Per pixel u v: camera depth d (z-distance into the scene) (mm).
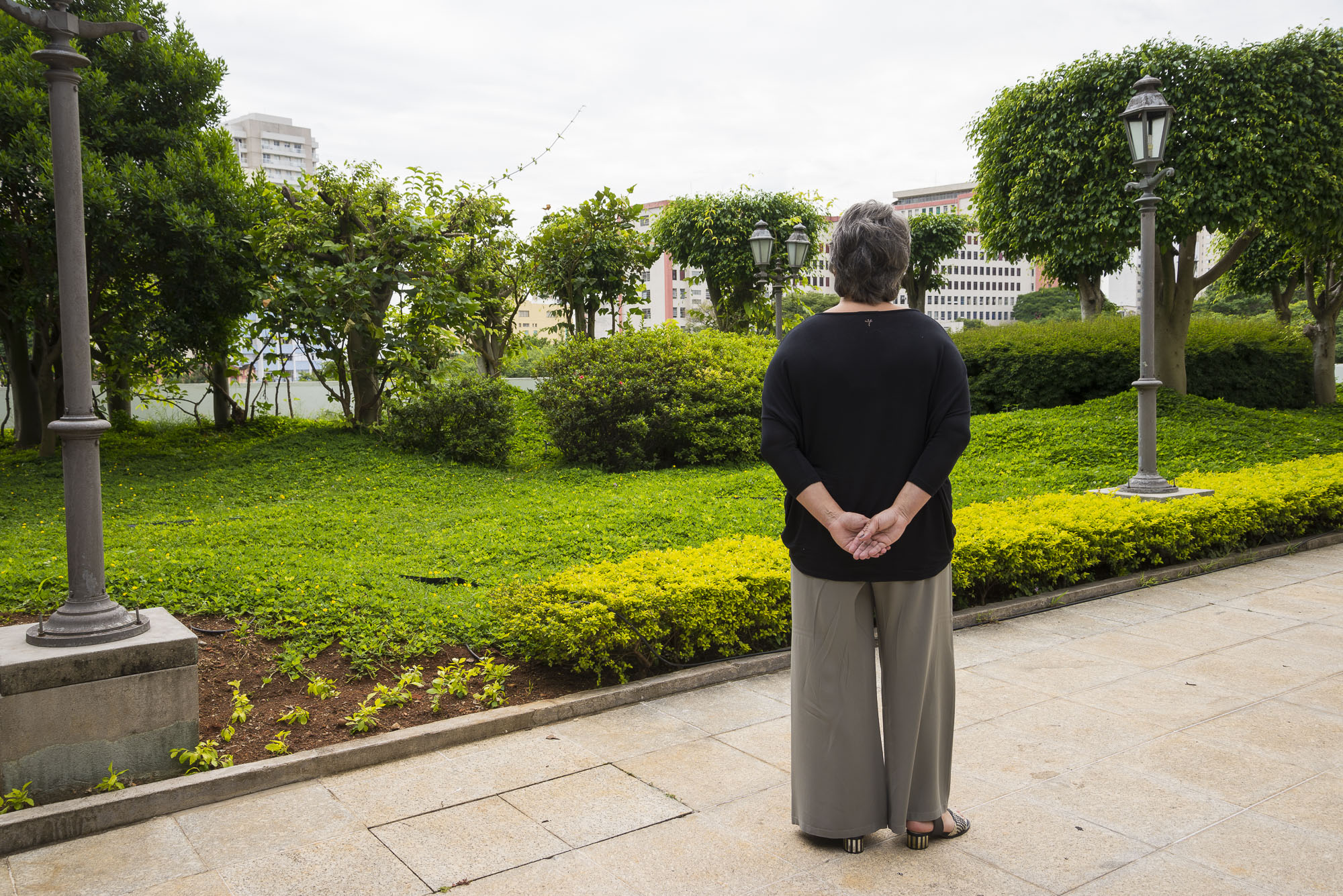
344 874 2379
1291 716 3465
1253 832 2537
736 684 4027
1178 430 11016
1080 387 13617
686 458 10875
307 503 8219
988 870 2350
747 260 20156
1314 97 10820
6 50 10203
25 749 2701
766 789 2904
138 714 2877
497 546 6266
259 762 2963
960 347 15156
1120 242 11562
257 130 140625
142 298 10836
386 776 3029
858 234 2359
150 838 2596
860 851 2461
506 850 2504
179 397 14484
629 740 3350
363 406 12250
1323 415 14383
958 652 4422
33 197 9414
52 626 2857
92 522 2941
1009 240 12836
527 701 3688
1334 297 15852
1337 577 5953
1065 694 3770
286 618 4449
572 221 14961
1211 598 5434
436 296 11797
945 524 2371
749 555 4820
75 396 2898
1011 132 12469
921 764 2443
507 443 11148
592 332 16000
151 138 10594
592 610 3826
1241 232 12156
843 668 2395
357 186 12164
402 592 4977
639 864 2412
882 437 2299
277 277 11203
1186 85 10961
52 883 2342
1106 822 2615
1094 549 5629
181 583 5004
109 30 2902
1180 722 3418
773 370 2404
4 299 10664
